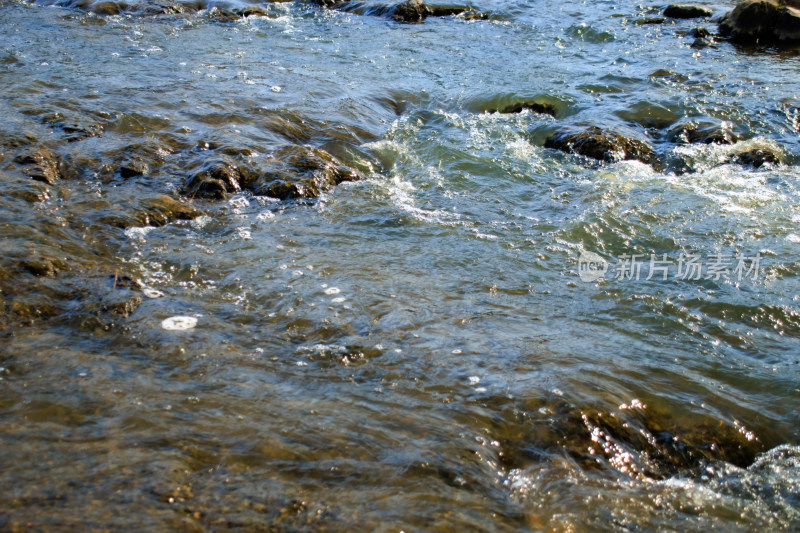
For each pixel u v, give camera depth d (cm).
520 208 620
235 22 1258
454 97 908
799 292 482
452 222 584
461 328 420
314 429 314
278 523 257
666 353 411
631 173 699
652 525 286
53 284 428
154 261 479
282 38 1162
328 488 279
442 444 313
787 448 342
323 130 761
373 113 841
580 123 802
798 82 931
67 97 764
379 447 307
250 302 434
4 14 1205
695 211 609
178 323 399
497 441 323
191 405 323
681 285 490
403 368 372
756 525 292
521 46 1154
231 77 903
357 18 1345
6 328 377
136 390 331
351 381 358
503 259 523
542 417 340
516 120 839
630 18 1322
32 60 916
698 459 333
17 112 709
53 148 633
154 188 593
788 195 641
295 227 556
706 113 830
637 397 364
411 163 716
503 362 384
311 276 473
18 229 486
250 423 313
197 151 666
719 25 1209
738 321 449
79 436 293
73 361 352
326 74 963
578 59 1076
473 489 289
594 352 404
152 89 822
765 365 404
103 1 1282
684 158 723
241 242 521
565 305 462
